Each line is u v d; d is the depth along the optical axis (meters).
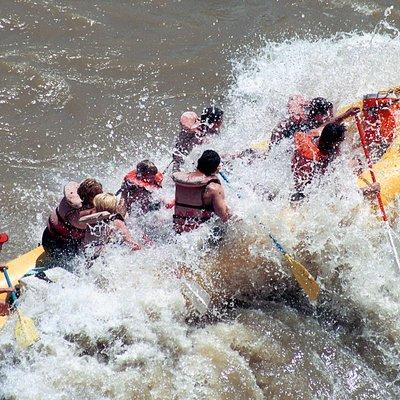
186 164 30.09
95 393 22.41
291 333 25.08
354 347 25.31
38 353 23.20
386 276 26.48
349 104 33.47
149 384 22.81
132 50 42.59
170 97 39.50
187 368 23.41
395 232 27.28
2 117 37.25
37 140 36.06
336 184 26.61
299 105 29.02
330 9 46.91
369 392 23.67
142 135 36.84
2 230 31.08
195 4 47.09
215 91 40.00
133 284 24.62
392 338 25.56
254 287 26.11
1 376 22.73
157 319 24.27
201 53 42.66
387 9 45.44
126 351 23.58
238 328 24.91
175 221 25.55
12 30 43.19
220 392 22.94
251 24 45.34
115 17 45.22
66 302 24.11
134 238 26.08
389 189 27.44
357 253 26.39
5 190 33.00
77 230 25.48
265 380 23.50
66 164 34.81
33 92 38.94
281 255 25.80
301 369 23.95
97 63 41.34
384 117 30.47
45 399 22.14
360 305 26.25
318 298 26.45
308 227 26.05
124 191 26.98
